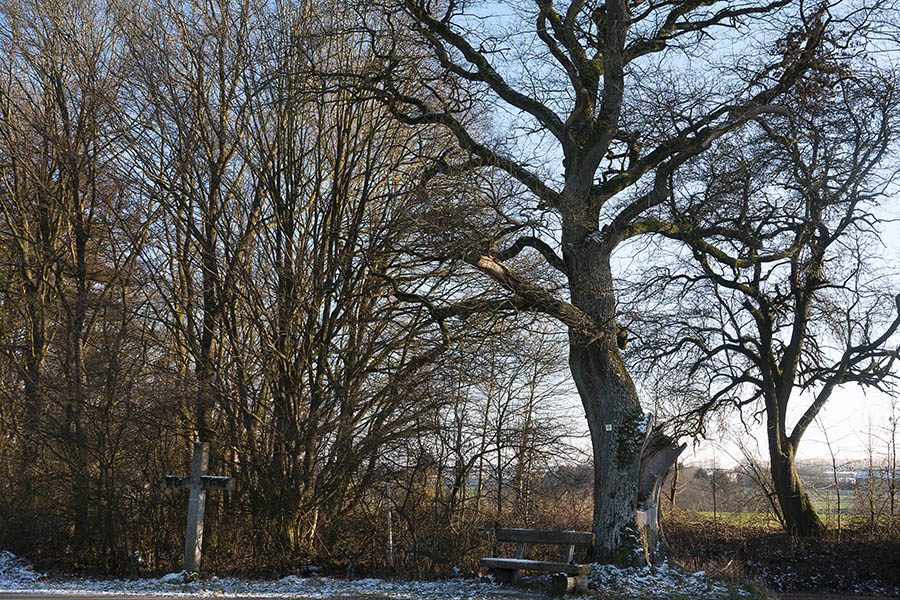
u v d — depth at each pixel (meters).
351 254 18.55
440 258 17.78
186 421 18.44
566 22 17.59
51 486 18.72
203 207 18.89
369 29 17.92
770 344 23.58
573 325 16.27
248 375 18.45
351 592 13.75
